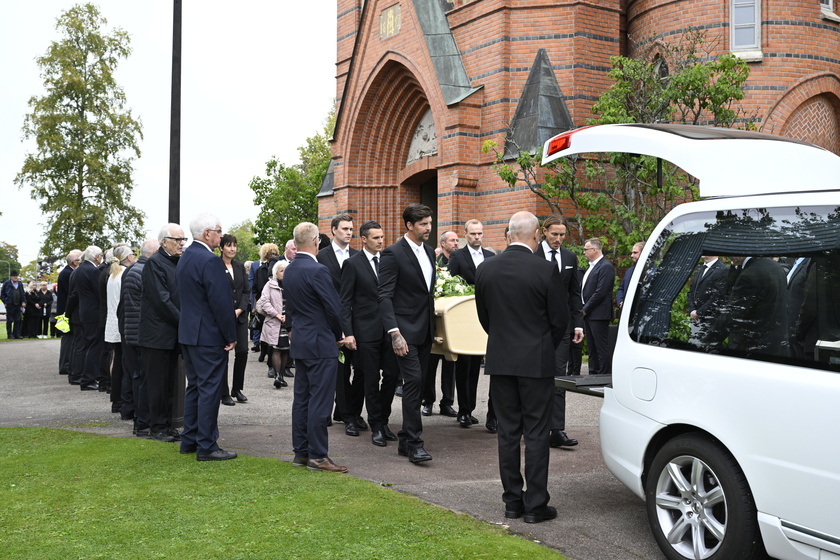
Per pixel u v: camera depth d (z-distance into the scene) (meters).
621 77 14.73
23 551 4.49
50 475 6.29
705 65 14.11
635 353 4.84
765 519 3.89
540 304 5.28
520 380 5.24
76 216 44.47
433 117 19.47
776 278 4.10
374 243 7.78
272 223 34.78
